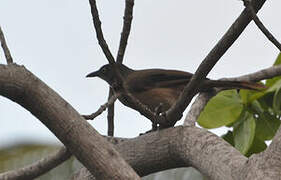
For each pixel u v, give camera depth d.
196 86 9.49
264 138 11.83
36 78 8.01
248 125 11.61
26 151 13.99
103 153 7.73
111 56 8.87
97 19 8.46
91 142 7.80
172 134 9.52
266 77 12.43
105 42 8.73
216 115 11.80
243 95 11.85
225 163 8.04
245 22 8.58
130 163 9.87
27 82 7.91
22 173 10.41
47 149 13.92
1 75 7.81
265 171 7.42
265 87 11.78
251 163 7.62
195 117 11.39
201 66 9.24
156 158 9.67
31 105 7.95
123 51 10.05
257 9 8.66
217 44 8.96
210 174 8.36
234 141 11.70
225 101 11.83
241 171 7.71
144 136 9.94
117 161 7.70
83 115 8.73
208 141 8.74
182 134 9.33
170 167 9.74
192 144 8.98
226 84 11.84
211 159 8.38
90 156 7.77
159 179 13.73
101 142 7.81
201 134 9.02
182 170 13.62
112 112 10.80
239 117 11.83
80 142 7.83
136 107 9.61
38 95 7.91
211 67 9.22
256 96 11.79
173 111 9.70
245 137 11.54
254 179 7.46
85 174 10.28
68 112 7.94
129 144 9.99
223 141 8.66
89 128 7.91
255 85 11.79
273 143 7.48
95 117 8.80
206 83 11.68
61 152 10.34
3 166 13.58
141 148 9.83
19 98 7.94
